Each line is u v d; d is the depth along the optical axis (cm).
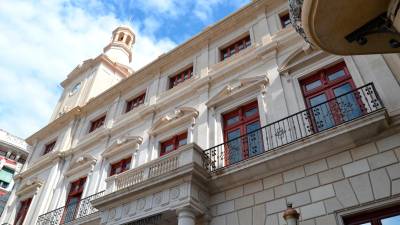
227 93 1258
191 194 892
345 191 760
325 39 718
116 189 1080
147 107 1539
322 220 749
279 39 1270
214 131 1169
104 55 2467
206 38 1594
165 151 1316
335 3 643
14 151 3538
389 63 910
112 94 1889
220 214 920
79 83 2462
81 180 1593
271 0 1433
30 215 1609
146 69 1767
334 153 827
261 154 903
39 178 1816
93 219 1214
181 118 1316
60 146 1884
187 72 1602
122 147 1470
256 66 1267
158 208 920
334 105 935
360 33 690
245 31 1461
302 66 1117
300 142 852
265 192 881
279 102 1073
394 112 792
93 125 1897
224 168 951
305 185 827
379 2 644
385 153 758
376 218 706
